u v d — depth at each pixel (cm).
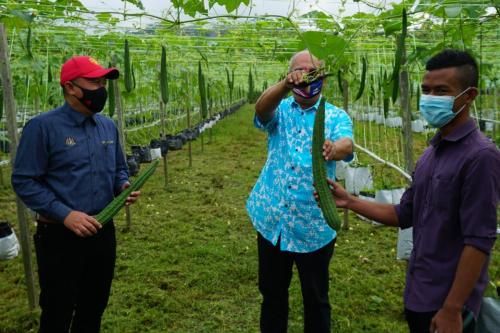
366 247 649
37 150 318
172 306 482
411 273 261
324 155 297
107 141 355
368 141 1530
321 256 356
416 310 252
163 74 581
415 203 262
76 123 333
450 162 238
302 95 306
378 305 480
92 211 342
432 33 682
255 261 600
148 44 898
